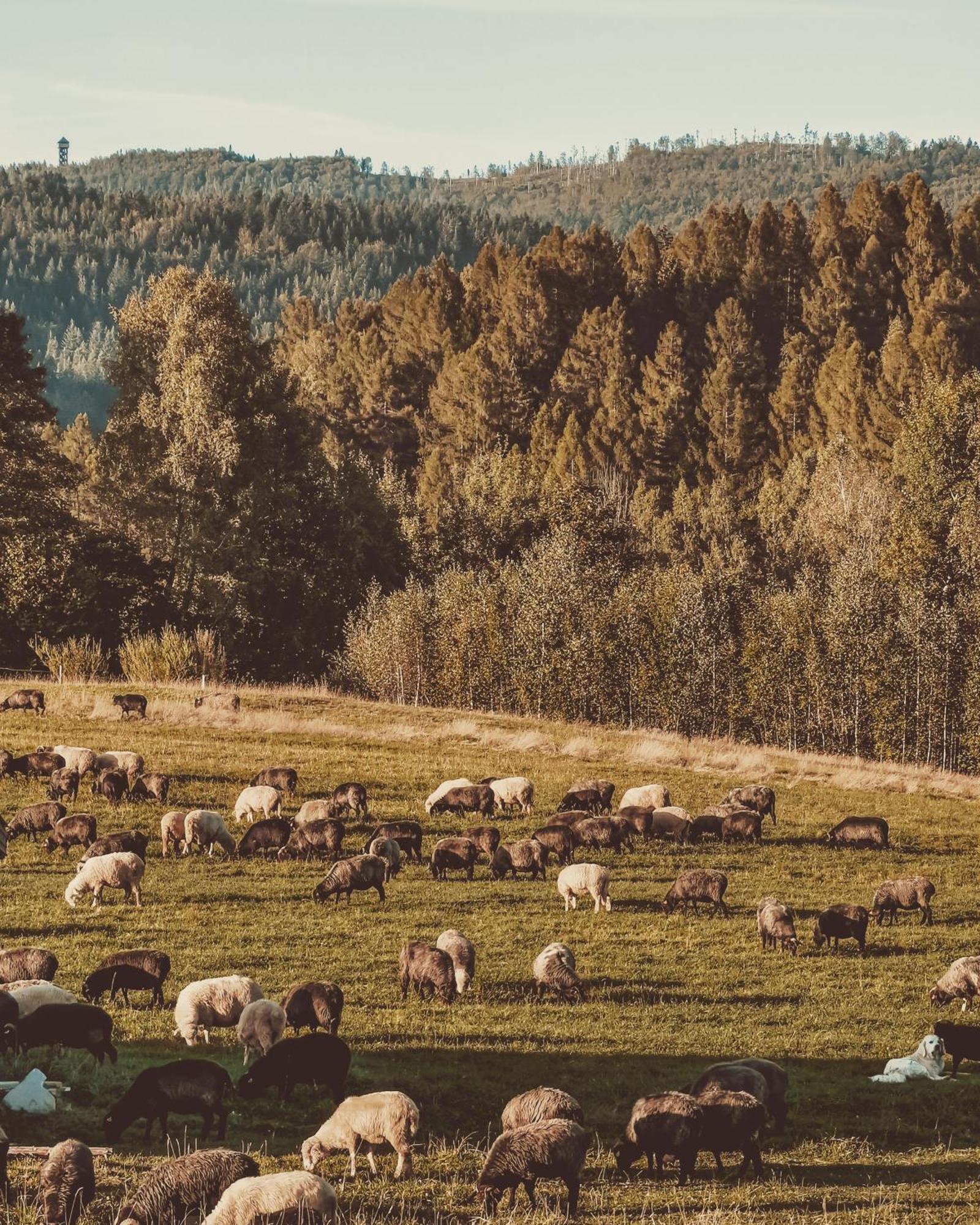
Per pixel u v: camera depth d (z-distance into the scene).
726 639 90.75
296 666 94.44
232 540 85.38
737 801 50.09
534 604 91.75
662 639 90.06
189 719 61.41
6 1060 21.81
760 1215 17.38
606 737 66.44
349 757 55.78
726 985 30.80
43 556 83.56
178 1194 15.71
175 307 89.50
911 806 53.94
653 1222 16.94
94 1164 17.84
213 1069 19.70
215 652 78.62
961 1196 18.66
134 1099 19.36
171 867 39.09
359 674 93.19
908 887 37.66
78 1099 20.59
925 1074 24.70
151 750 54.41
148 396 87.25
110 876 34.66
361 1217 16.47
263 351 92.69
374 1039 25.34
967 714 82.81
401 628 92.31
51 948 30.75
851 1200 18.31
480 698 90.62
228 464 83.94
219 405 86.62
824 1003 29.72
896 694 84.12
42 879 37.03
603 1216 17.31
